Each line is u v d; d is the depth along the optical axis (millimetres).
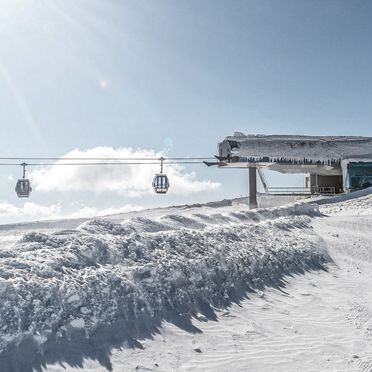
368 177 46875
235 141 46000
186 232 15828
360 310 13289
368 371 8930
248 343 10000
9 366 7305
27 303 8562
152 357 8633
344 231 26359
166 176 37938
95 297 9719
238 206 46500
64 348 8172
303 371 8758
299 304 13539
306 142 48094
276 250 18406
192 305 11516
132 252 12539
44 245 11586
